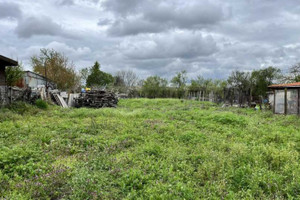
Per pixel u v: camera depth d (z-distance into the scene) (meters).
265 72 23.08
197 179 3.97
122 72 48.56
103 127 7.91
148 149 5.28
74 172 3.94
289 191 3.52
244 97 20.47
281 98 13.96
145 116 11.12
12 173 3.95
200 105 20.62
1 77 11.60
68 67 27.22
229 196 3.35
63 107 14.65
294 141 6.48
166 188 3.49
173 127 7.95
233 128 8.35
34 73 18.83
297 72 22.52
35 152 4.96
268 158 4.82
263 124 9.46
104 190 3.45
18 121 8.37
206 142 6.24
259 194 3.47
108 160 4.61
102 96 17.39
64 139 6.13
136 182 3.71
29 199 3.14
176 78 33.47
